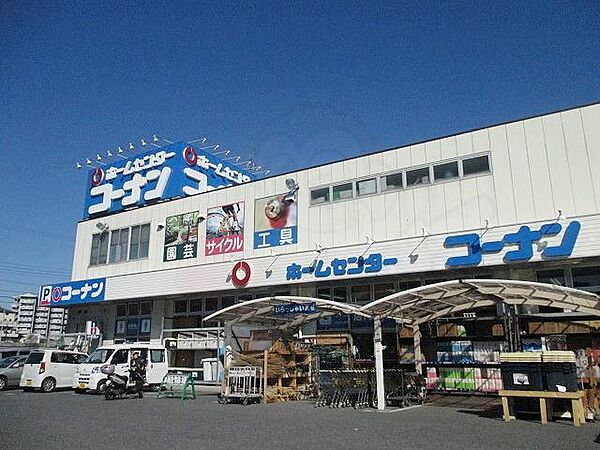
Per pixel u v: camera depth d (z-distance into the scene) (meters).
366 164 15.05
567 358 8.96
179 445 6.60
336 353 13.45
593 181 11.69
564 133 12.23
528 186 12.42
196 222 18.48
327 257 14.43
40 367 16.05
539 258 11.41
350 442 6.86
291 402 12.77
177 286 17.52
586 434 7.54
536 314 11.87
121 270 20.19
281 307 12.89
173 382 14.42
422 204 13.83
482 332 13.13
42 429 7.88
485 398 12.68
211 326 17.72
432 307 12.49
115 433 7.55
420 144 14.23
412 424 8.61
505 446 6.54
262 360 13.07
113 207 23.39
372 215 14.59
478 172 13.19
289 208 16.23
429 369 13.30
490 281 9.77
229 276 16.28
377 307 11.33
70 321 22.14
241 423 8.75
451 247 12.61
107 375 14.19
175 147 22.67
